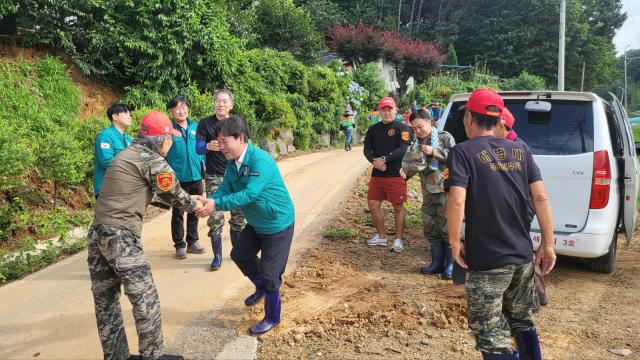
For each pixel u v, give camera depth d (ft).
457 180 9.50
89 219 23.30
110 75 36.11
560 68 63.46
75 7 32.91
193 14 36.70
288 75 57.82
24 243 19.85
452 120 19.12
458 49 193.36
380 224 20.67
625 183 17.99
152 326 10.78
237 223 16.75
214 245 17.88
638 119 112.37
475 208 9.57
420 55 116.88
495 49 182.60
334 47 106.32
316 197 29.45
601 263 18.17
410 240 21.85
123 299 15.46
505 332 9.65
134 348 12.50
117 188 10.47
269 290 13.00
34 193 22.44
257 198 12.55
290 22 77.25
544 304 13.75
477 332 9.73
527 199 9.81
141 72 35.37
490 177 9.56
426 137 17.25
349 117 60.49
